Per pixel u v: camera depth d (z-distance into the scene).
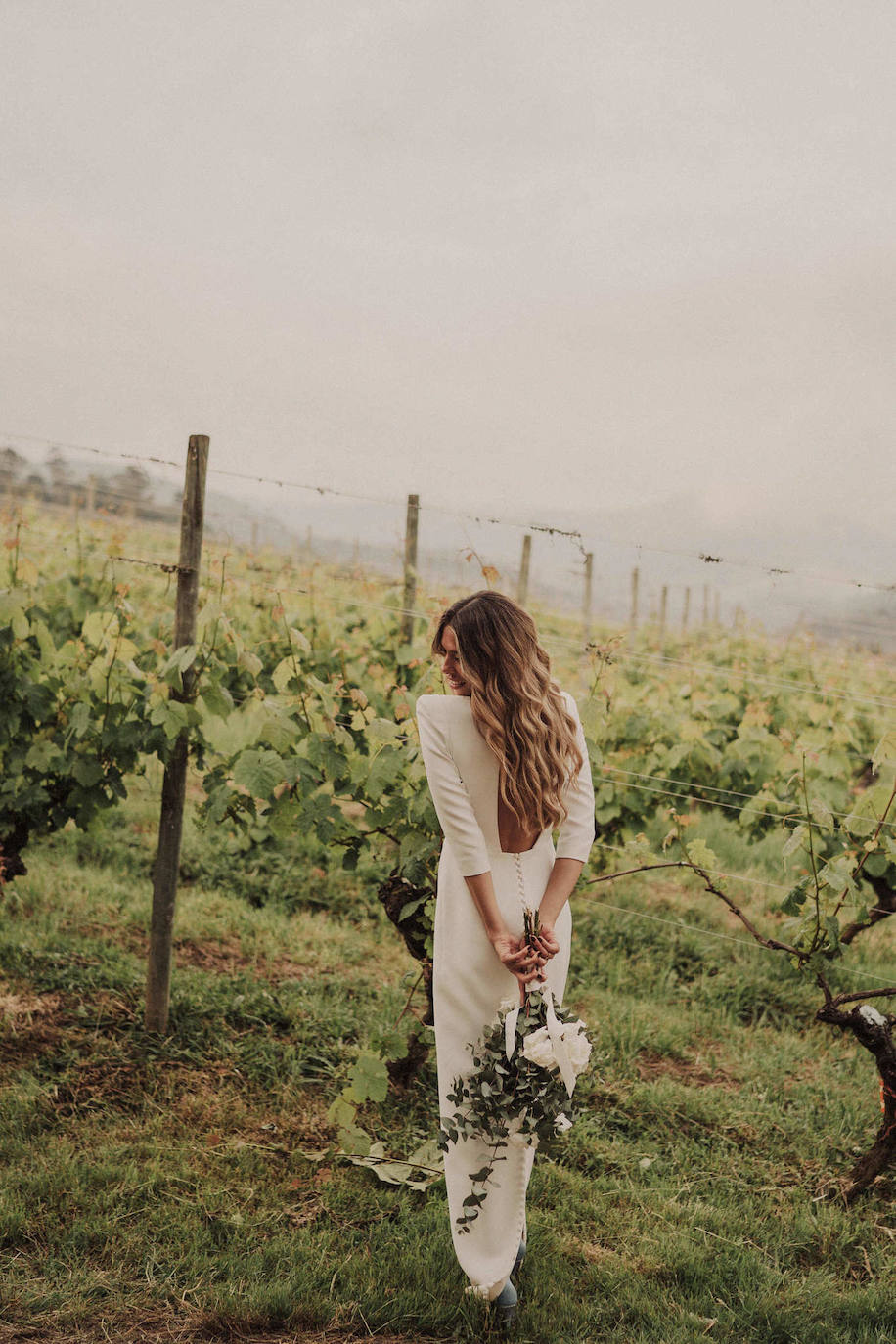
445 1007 2.30
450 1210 2.25
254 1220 2.64
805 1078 3.93
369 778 3.41
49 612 5.73
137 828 6.32
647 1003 4.61
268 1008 3.93
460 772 2.24
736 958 5.28
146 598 7.18
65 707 4.13
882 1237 2.82
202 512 3.71
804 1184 3.10
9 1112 3.06
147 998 3.69
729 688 8.07
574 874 2.31
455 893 2.29
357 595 7.93
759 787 5.93
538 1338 2.23
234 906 5.19
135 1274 2.38
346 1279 2.39
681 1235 2.72
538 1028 2.13
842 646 11.81
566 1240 2.64
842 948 3.22
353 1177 2.90
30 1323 2.15
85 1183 2.72
